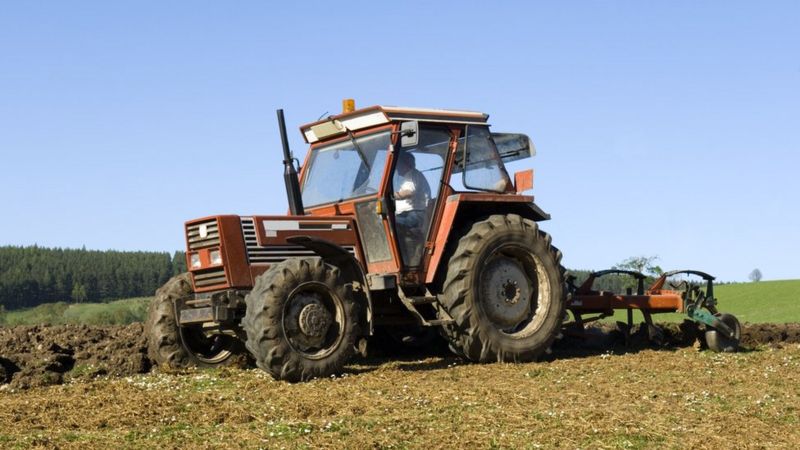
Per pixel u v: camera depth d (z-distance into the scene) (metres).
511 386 7.25
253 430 5.48
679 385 7.32
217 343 9.05
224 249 8.01
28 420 5.85
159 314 8.73
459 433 5.36
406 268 8.65
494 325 8.95
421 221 8.82
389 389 7.06
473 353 8.77
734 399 6.61
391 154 8.59
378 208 8.52
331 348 7.83
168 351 8.70
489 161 9.41
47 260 75.25
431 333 10.22
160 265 77.62
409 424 5.62
